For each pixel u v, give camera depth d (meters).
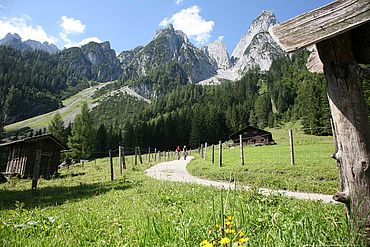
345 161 3.46
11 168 38.06
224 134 140.25
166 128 135.62
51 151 39.31
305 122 114.12
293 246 3.53
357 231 3.25
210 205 7.54
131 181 23.02
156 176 27.70
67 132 133.12
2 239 4.96
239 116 157.62
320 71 4.83
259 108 168.62
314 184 16.75
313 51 5.01
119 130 139.88
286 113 160.25
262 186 18.12
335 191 15.02
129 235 4.98
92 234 5.60
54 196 17.36
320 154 33.81
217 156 47.62
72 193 18.17
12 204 14.78
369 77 3.69
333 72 3.63
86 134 91.88
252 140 89.44
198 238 4.25
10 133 179.00
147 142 131.00
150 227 4.93
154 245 4.21
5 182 32.72
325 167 20.80
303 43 3.64
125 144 129.62
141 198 12.19
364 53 3.77
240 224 4.39
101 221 7.20
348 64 3.59
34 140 37.00
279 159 29.81
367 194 3.32
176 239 4.27
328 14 3.54
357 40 3.80
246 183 19.50
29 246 4.75
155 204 9.88
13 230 5.84
